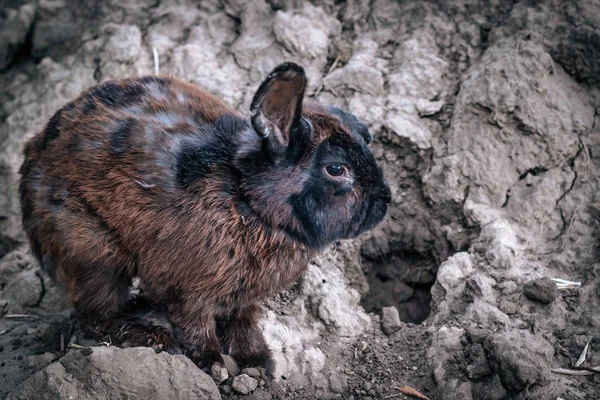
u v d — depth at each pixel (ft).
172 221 3.92
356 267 4.64
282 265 3.98
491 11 4.97
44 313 4.53
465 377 4.11
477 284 4.33
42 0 5.41
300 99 3.78
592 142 4.66
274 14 5.12
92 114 4.07
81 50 5.16
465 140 4.69
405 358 4.27
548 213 4.56
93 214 3.98
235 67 5.04
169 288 4.00
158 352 4.05
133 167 3.95
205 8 5.26
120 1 5.33
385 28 5.07
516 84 4.66
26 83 5.32
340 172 3.93
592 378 4.05
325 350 4.31
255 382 4.12
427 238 4.71
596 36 4.71
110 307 4.15
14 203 4.89
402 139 4.75
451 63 4.93
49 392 3.84
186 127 4.05
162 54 5.13
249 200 3.93
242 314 4.18
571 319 4.25
